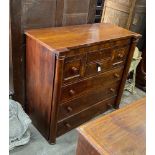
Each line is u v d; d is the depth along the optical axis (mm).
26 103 1911
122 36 1753
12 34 1559
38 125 1822
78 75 1581
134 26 2549
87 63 1598
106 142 785
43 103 1655
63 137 1792
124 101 2422
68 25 1891
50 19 1730
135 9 2410
